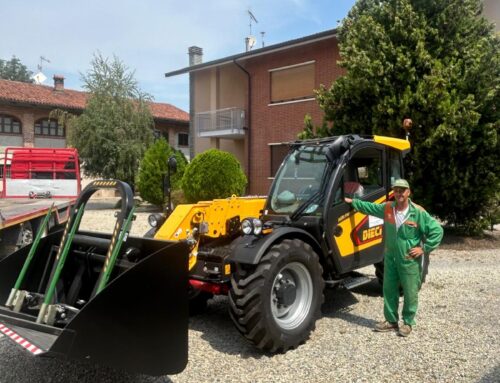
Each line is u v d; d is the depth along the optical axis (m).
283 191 5.61
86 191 4.31
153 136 25.09
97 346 3.20
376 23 11.27
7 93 30.94
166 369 3.47
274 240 4.58
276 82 19.95
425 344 4.70
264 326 4.30
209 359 4.41
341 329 5.15
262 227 4.61
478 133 10.66
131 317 3.32
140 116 24.45
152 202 19.11
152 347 3.40
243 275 4.46
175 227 4.91
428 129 10.49
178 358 3.52
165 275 3.44
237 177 16.09
